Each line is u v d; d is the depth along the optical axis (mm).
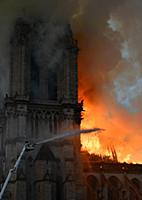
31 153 90438
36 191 88188
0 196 41406
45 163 89812
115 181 100000
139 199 99375
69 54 98688
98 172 98625
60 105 95250
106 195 97250
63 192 89625
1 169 89938
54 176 90562
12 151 88375
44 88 96688
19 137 89312
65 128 93062
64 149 92062
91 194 96375
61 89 96500
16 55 94938
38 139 91875
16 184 85938
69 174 90250
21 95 92000
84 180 95375
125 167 101250
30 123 92625
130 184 99688
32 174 89562
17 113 91125
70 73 97375
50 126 93750
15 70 93875
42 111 94125
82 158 97875
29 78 94812
